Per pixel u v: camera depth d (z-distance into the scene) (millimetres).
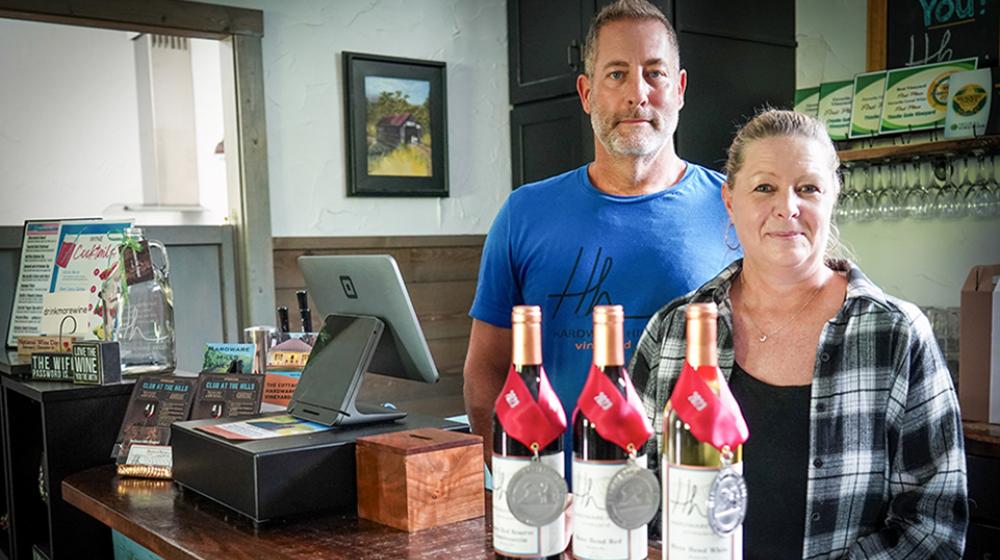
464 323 4324
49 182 5160
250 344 2270
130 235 2596
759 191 1427
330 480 1648
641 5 1941
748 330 1521
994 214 3133
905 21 3389
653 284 1958
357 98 3941
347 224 3977
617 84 1914
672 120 1958
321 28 3875
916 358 1388
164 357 2525
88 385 2297
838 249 1633
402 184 4078
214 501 1774
